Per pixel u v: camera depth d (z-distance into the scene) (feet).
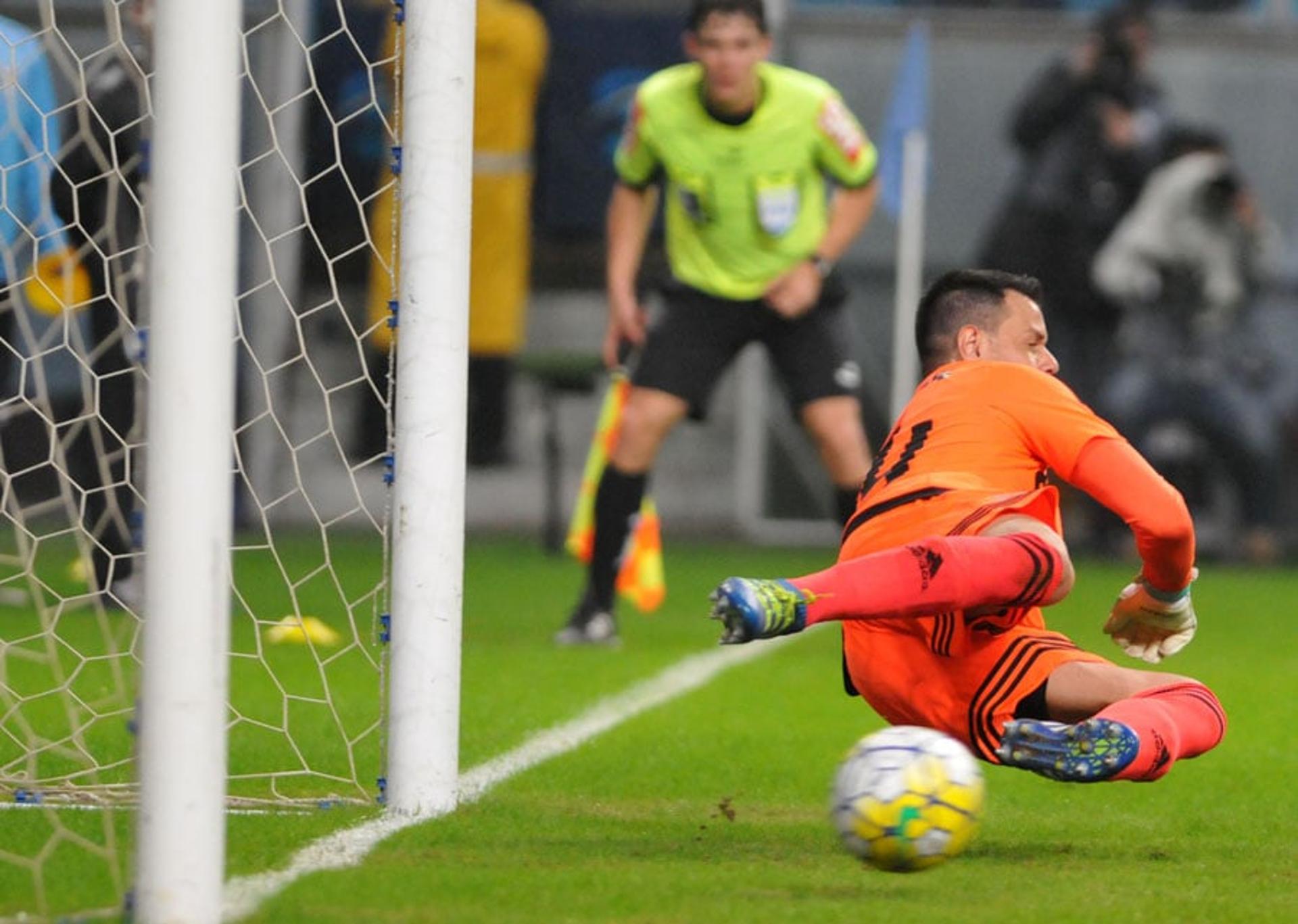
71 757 48.52
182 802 30.37
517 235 142.51
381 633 44.06
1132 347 139.54
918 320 44.52
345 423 144.36
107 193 76.69
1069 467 40.63
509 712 62.03
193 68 31.12
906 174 119.03
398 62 43.65
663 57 144.46
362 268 141.69
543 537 147.95
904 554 37.17
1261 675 77.66
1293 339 141.69
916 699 39.88
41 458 111.65
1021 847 40.86
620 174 80.59
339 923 31.42
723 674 73.92
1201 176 136.56
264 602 94.38
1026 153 139.33
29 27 139.85
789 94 78.48
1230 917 33.12
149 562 30.71
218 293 31.04
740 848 39.60
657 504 151.33
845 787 34.50
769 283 79.20
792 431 150.30
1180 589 41.27
